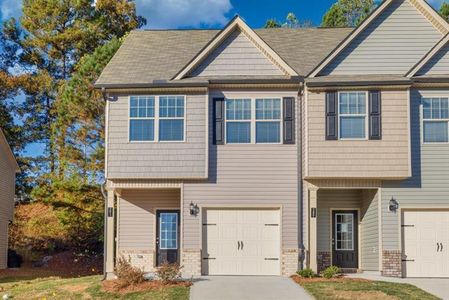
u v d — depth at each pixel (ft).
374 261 71.10
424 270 68.85
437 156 69.36
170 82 70.90
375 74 71.41
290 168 71.00
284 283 63.26
